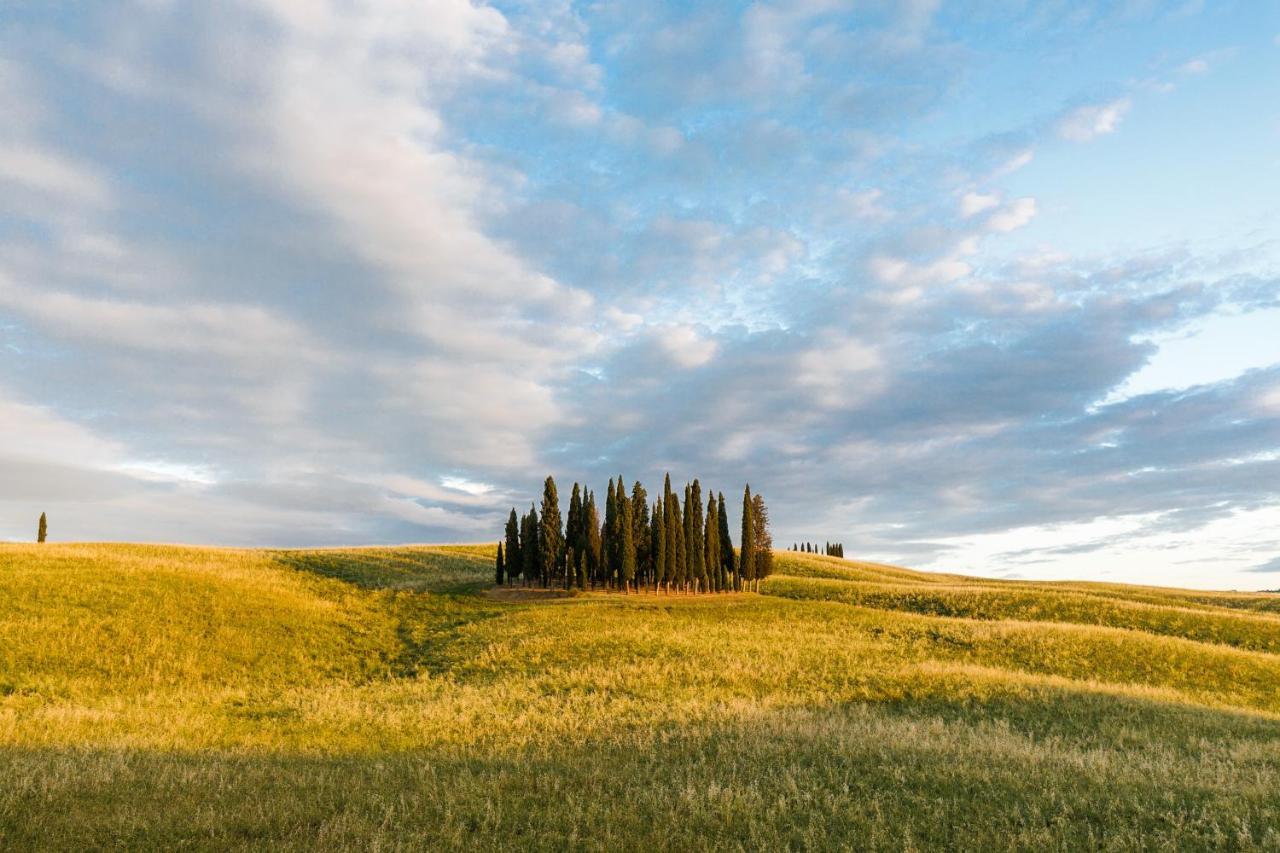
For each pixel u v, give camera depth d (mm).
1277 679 36656
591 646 39188
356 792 13070
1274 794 13344
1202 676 37000
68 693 28984
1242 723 23031
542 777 14453
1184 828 11453
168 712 25375
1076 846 10672
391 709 26312
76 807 11320
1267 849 10602
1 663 31031
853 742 17781
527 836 10648
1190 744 19312
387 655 41219
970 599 64625
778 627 47625
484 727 22562
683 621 48688
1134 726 22234
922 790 13609
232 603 45031
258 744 20422
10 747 16875
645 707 25219
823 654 38469
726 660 35844
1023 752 16672
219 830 10484
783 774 14625
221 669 35344
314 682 35062
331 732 22500
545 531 68750
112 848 9617
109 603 40469
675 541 68938
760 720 21688
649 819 11609
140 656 34562
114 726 21859
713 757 16797
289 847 9703
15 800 11219
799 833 10953
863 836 10945
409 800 12602
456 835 10414
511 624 46812
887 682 30297
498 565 67562
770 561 78625
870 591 72188
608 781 14125
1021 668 37906
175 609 41719
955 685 29172
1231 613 59312
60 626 35906
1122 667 38312
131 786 13062
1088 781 14289
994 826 11602
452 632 45969
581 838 10602
